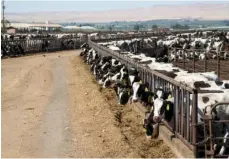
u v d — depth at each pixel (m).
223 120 11.12
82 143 13.69
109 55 30.27
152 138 13.73
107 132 14.70
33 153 12.89
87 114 17.91
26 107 19.92
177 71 16.80
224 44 43.28
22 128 15.95
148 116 13.82
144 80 18.28
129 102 18.88
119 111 18.17
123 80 20.03
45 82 28.47
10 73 33.53
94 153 12.59
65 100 21.58
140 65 19.02
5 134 15.15
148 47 51.03
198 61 33.38
